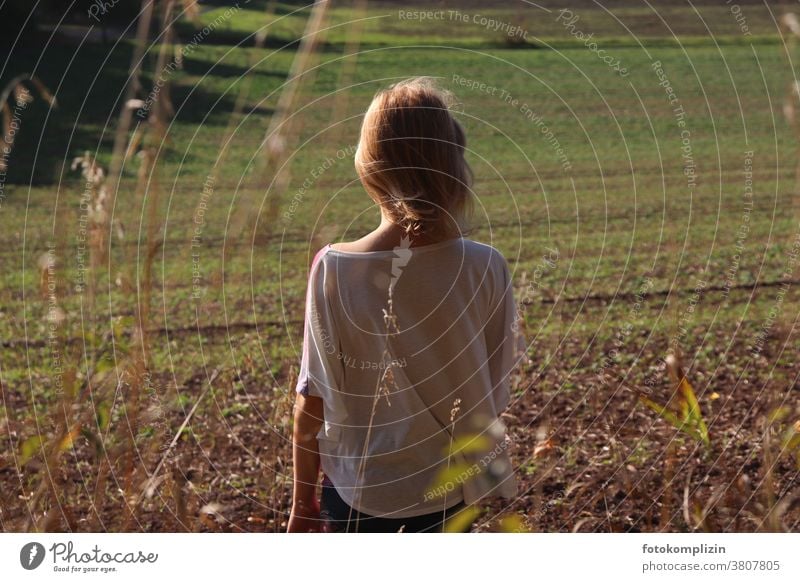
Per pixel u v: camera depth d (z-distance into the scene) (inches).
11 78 496.4
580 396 154.4
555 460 119.1
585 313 229.3
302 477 64.5
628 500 101.3
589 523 97.2
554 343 159.9
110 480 93.3
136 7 568.1
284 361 172.6
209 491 106.0
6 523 77.9
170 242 300.4
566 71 663.8
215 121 494.9
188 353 178.5
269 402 148.0
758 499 83.3
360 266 58.9
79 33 560.7
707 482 107.0
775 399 81.3
